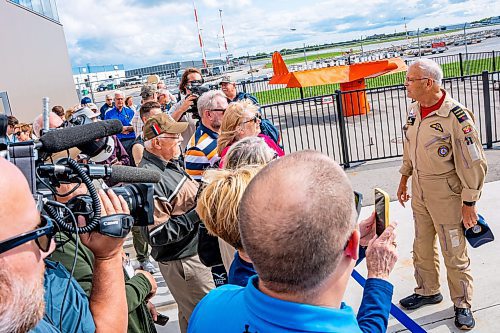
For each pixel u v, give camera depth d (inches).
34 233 39.7
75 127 60.7
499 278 158.9
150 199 60.9
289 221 45.2
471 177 123.6
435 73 123.8
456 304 137.3
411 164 146.7
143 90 247.3
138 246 193.5
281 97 897.5
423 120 130.0
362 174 294.4
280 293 47.9
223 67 1387.8
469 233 130.0
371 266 65.2
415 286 161.9
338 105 313.1
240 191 73.8
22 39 601.0
